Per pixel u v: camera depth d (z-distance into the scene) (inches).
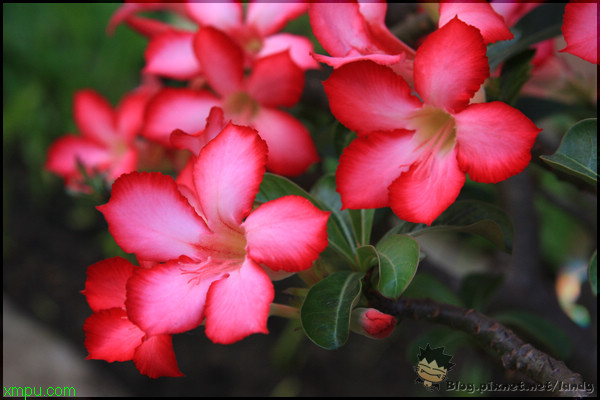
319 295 19.0
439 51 17.6
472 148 17.6
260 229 17.7
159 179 18.2
